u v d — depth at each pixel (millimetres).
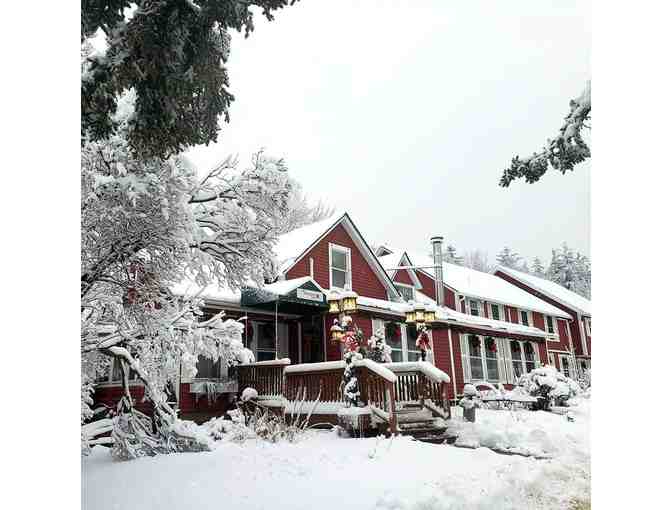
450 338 12562
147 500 4289
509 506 4332
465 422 7555
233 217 5938
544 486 4816
